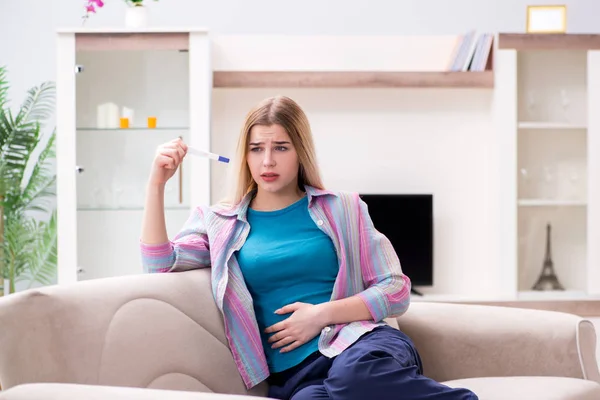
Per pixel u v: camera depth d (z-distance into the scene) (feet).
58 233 13.07
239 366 6.13
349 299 6.29
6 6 14.53
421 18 14.60
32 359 5.02
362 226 6.66
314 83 13.82
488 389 6.17
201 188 13.11
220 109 14.23
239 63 14.38
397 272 6.56
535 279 13.92
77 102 13.07
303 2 14.55
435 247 14.56
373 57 14.46
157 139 13.12
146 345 5.61
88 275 13.14
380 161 14.49
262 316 6.39
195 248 6.59
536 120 13.82
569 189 13.80
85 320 5.36
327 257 6.47
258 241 6.48
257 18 14.52
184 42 13.08
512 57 13.74
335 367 5.60
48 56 14.58
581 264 13.85
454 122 14.48
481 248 14.53
